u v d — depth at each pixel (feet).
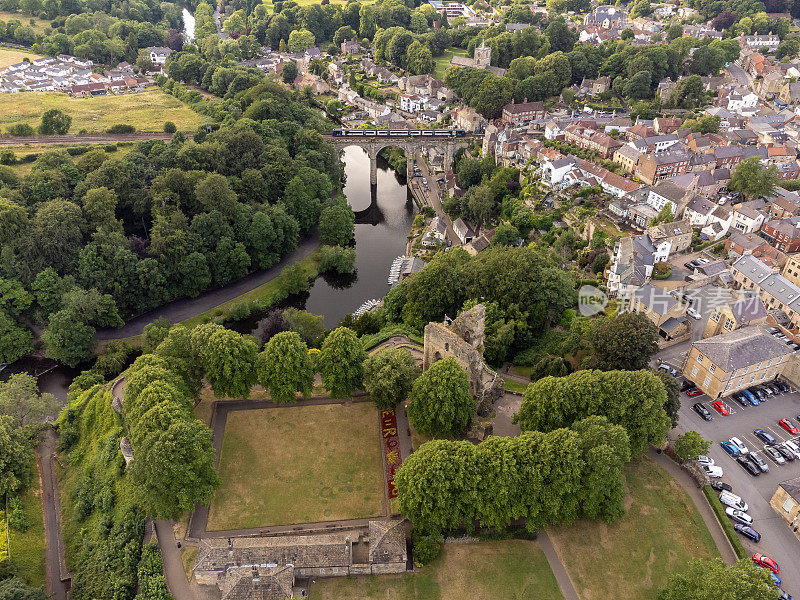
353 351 427.33
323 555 327.06
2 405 444.55
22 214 588.91
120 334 606.55
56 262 592.60
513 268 536.01
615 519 357.41
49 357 562.66
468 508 337.11
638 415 370.73
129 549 346.95
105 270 607.37
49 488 432.25
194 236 647.97
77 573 359.46
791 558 344.08
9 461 412.57
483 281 542.57
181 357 433.89
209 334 429.79
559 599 319.88
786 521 363.97
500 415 437.17
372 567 328.49
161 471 336.70
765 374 459.32
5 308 571.69
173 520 363.15
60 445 460.96
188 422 365.20
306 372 423.64
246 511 369.71
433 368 390.63
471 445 345.51
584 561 337.31
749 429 427.33
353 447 413.18
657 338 450.30
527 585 325.83
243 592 306.96
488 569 333.42
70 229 602.03
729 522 354.95
